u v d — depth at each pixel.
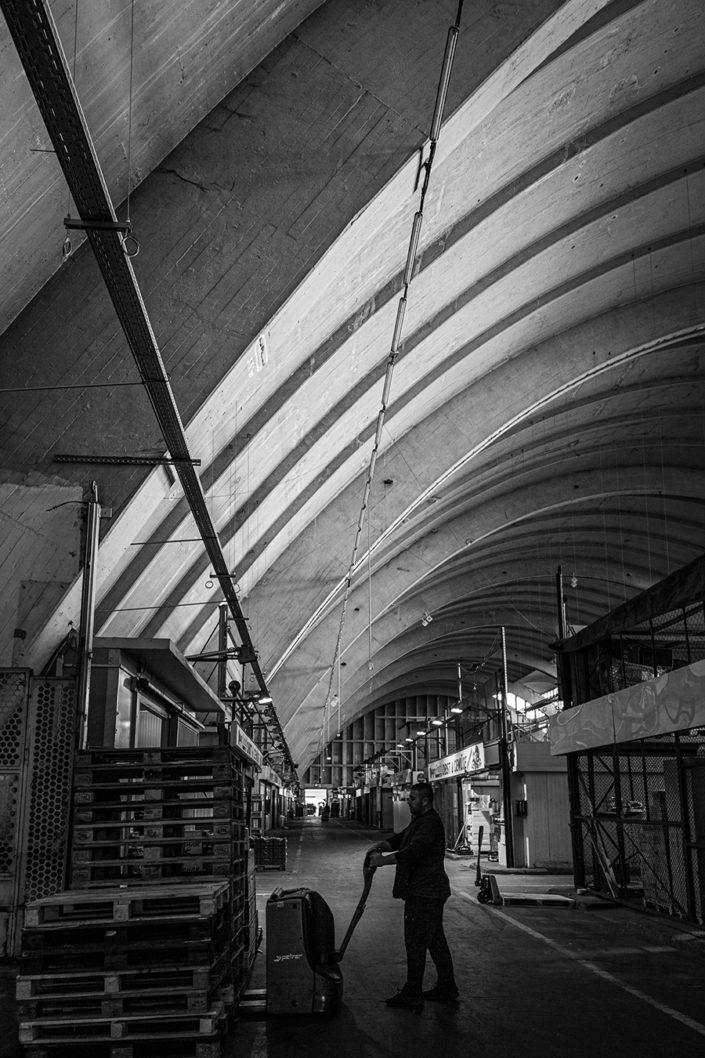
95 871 7.72
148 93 10.86
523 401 24.45
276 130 12.95
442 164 14.26
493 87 12.81
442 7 12.81
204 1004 5.94
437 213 15.88
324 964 7.50
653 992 8.14
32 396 12.56
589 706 16.06
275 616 26.34
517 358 24.58
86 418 12.58
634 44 14.46
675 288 23.28
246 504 19.73
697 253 21.39
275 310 12.77
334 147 12.87
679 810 13.60
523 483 36.16
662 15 13.98
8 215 9.84
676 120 16.66
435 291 18.44
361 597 36.47
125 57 9.83
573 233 19.11
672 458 36.00
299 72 12.95
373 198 12.79
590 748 16.08
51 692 9.98
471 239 17.41
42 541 12.29
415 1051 6.16
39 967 5.93
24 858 9.45
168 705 18.97
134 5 9.30
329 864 25.69
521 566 49.19
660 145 17.25
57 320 12.64
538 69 13.96
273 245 12.85
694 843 12.27
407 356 20.11
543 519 41.84
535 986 8.39
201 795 17.33
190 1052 5.95
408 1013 7.30
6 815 9.55
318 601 26.41
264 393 16.05
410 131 12.79
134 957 6.27
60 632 12.73
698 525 41.91
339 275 14.68
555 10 12.33
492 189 16.45
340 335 17.00
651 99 16.09
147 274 12.74
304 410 18.39
